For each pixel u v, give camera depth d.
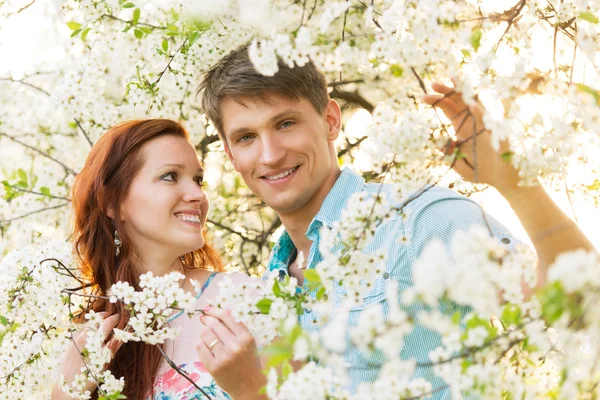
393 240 2.26
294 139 2.44
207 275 2.68
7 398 2.31
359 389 1.45
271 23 2.96
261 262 4.02
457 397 1.43
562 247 1.61
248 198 4.11
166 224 2.54
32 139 4.17
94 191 2.63
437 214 2.23
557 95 1.61
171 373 2.41
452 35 1.69
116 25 3.29
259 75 2.38
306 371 1.43
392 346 1.31
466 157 1.70
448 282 1.25
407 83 1.84
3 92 4.16
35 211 3.53
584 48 1.80
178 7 3.01
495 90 1.64
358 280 1.69
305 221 2.55
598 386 1.32
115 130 2.64
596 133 1.62
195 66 2.97
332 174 2.60
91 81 3.10
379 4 1.93
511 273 1.31
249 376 2.01
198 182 2.68
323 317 1.64
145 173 2.56
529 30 1.91
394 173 1.71
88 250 2.63
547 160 1.57
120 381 2.20
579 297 1.17
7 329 2.30
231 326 2.02
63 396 2.34
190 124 3.37
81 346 2.36
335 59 1.73
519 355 1.51
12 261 2.35
